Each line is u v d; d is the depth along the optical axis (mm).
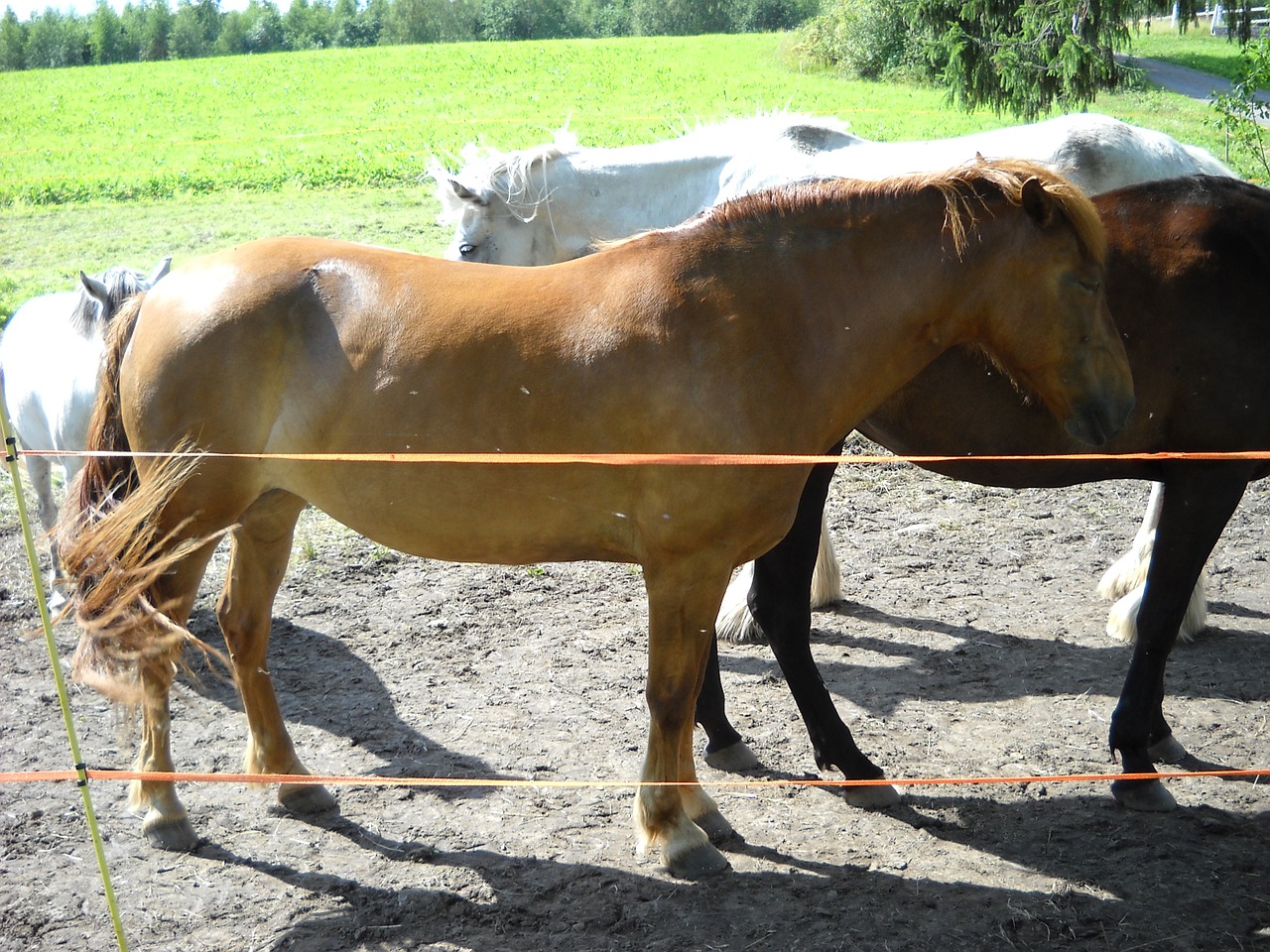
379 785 3705
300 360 3102
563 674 4504
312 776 3318
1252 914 3027
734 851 3334
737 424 2914
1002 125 21016
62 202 16609
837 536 5984
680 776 3312
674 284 2971
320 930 2971
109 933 2965
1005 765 3832
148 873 3221
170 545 3180
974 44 14609
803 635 3648
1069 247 2902
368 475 3080
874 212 3004
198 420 3086
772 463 2873
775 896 3104
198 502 3139
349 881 3184
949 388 3617
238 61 42750
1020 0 14445
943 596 5258
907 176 3049
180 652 3309
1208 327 3434
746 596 4852
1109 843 3373
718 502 2893
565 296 3045
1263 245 3496
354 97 32438
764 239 3008
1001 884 3174
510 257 5000
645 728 4086
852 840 3400
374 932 2959
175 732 4062
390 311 3059
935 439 3736
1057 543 5844
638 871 3223
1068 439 3586
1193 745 3959
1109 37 14289
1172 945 2900
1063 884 3170
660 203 4906
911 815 3535
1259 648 4711
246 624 3443
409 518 3105
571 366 2951
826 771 3695
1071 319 2949
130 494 3146
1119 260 3496
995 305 2992
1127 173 4434
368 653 4684
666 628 3061
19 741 3975
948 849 3357
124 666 3023
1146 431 3561
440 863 3273
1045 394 3080
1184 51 34938
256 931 2973
